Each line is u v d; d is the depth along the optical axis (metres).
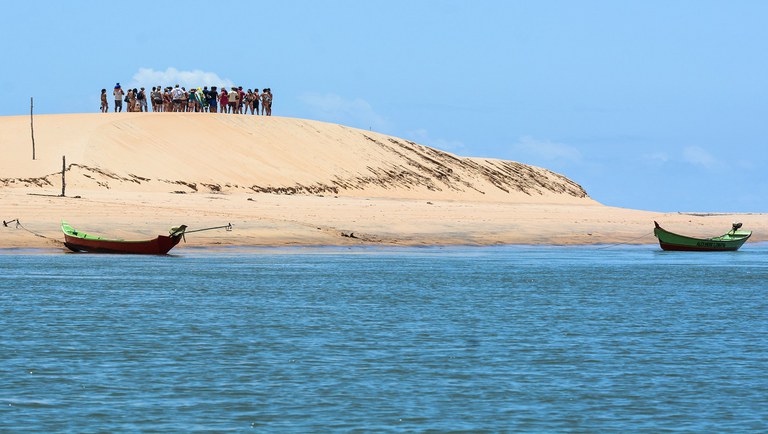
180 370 40.44
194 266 83.94
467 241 115.75
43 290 65.44
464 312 57.78
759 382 38.97
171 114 175.25
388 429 32.22
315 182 169.25
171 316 54.81
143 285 69.31
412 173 192.25
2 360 41.81
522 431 32.25
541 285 73.00
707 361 43.12
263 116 190.75
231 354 43.97
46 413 33.59
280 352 44.56
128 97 178.12
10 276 73.88
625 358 43.72
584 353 44.84
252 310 57.66
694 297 66.56
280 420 33.16
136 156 153.25
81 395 36.06
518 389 37.59
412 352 44.81
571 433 32.09
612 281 76.81
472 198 192.12
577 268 88.06
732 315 57.47
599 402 35.75
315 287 69.44
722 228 143.75
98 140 152.88
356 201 141.62
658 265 94.06
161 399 35.66
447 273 80.75
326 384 38.19
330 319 54.44
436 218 127.00
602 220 141.38
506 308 59.78
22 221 101.44
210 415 33.69
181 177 151.62
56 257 89.88
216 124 177.00
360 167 184.25
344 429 32.22
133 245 93.31
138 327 50.84
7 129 154.38
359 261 90.94
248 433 31.72
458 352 44.88
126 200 118.81
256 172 164.00
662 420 33.56
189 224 106.69
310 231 110.38
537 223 131.88
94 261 87.12
